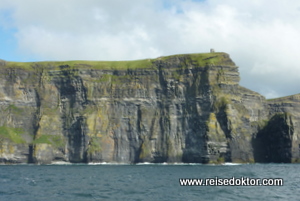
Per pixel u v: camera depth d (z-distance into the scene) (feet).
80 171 566.77
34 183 378.12
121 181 396.16
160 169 604.49
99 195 290.76
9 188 336.29
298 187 328.49
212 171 537.24
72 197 283.18
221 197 276.00
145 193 299.17
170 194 291.99
